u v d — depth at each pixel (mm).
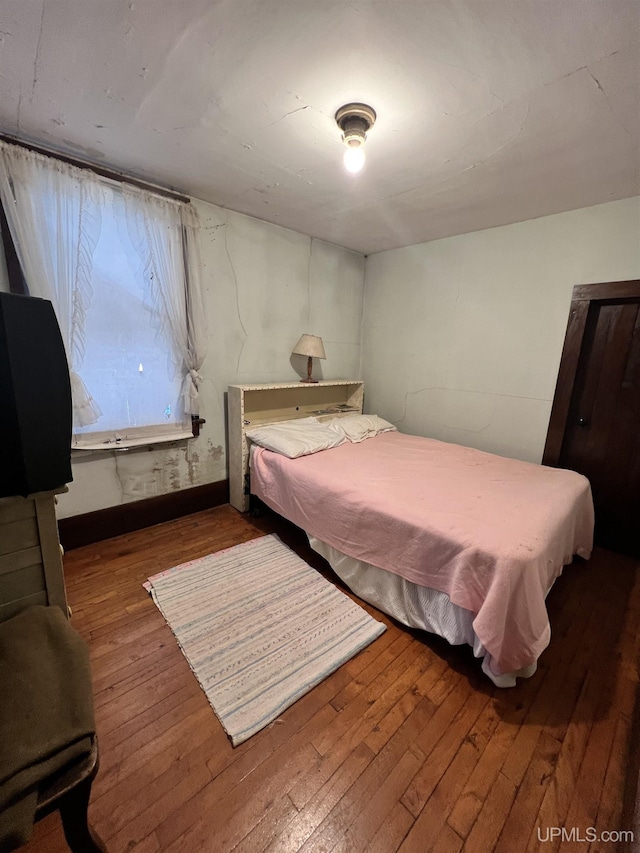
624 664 1519
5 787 614
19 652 854
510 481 2074
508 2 997
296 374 3277
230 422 2812
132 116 1552
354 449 2684
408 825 975
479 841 945
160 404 2441
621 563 2295
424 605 1603
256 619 1691
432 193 2221
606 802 1031
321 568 2117
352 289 3625
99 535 2314
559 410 2551
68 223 1877
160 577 1958
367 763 1121
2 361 813
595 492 2506
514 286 2688
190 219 2336
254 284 2832
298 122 1564
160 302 2291
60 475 941
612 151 1700
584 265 2365
